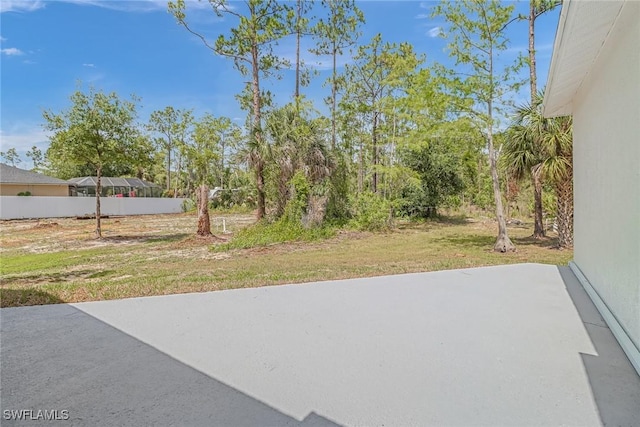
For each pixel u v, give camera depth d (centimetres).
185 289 467
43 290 471
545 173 840
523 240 1049
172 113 2878
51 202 2100
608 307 340
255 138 1248
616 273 312
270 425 180
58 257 846
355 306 377
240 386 218
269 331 308
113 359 257
